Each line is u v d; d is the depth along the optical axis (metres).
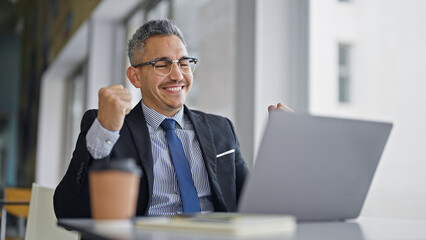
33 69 7.68
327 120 1.02
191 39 3.64
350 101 2.11
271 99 2.51
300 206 1.03
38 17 7.48
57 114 7.09
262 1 2.54
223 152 1.71
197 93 3.51
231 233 0.76
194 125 1.71
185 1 3.81
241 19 2.65
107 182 0.81
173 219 0.91
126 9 4.73
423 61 1.74
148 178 1.48
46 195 1.81
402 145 1.82
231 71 3.09
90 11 4.91
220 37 3.25
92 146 1.26
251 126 2.50
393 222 1.13
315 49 2.38
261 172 0.96
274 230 0.84
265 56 2.52
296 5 2.54
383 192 1.91
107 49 5.04
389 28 1.90
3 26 8.41
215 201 1.58
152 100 1.67
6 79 8.55
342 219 1.12
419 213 1.73
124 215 0.83
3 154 8.41
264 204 0.99
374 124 1.08
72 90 7.07
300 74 2.48
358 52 2.07
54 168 7.00
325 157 1.03
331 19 2.26
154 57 1.67
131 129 1.57
